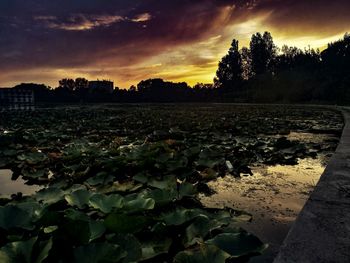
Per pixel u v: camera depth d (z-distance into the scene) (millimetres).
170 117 14297
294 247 1504
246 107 27906
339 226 1729
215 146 5500
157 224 1959
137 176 3258
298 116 14367
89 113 17906
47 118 13562
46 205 2250
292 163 4508
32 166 4293
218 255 1556
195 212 2107
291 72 54719
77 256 1505
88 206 2404
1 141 6016
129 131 8320
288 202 2828
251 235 1812
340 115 14492
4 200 2578
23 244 1561
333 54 55844
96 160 4176
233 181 3564
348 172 2889
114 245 1568
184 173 3650
